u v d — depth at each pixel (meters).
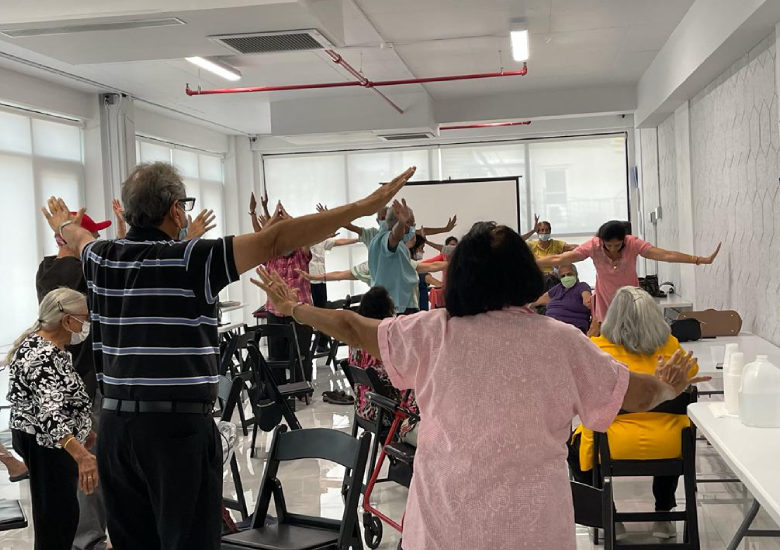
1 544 4.10
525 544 1.56
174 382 2.13
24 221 8.26
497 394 1.64
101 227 3.64
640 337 3.36
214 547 2.22
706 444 5.38
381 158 13.19
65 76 8.38
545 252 8.90
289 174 13.58
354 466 2.82
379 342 1.82
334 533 2.91
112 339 2.20
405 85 10.05
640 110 10.30
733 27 5.11
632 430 3.33
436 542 1.62
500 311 1.73
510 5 6.59
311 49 6.08
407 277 5.95
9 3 5.30
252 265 2.12
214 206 13.26
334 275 6.96
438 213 11.80
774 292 5.21
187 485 2.14
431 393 1.73
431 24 7.08
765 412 2.61
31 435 3.15
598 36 7.81
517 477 1.59
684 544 3.27
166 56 6.28
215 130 12.94
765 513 4.07
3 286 7.87
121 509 2.26
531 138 12.52
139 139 10.82
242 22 5.39
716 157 6.91
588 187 12.46
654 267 11.00
